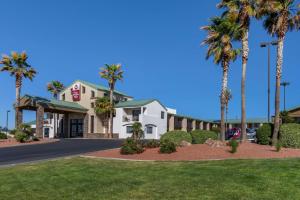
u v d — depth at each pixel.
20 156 25.70
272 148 22.69
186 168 15.85
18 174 16.28
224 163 16.59
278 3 27.47
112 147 32.66
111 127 62.28
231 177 13.58
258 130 26.56
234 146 20.27
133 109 63.97
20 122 51.47
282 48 27.38
